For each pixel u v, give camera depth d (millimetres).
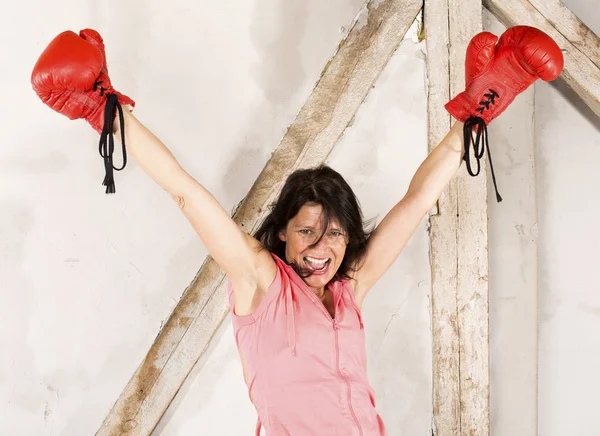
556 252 2699
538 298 2703
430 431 2523
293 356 1779
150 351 2422
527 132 2652
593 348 2691
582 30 2428
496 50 1964
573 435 2695
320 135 2430
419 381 2520
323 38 2465
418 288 2520
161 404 2414
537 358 2676
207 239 1771
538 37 1872
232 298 1942
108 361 2432
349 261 2029
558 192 2689
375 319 2516
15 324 2395
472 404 2504
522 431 2668
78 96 1650
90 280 2424
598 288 2695
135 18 2391
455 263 2477
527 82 1933
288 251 1927
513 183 2662
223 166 2455
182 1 2410
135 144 1694
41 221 2396
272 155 2441
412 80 2492
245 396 2486
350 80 2432
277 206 1952
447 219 2469
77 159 2400
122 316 2436
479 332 2488
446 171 2059
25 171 2379
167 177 1702
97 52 1651
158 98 2418
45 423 2412
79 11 2363
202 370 2473
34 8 2350
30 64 2359
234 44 2439
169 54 2414
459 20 2438
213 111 2445
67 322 2416
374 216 2504
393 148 2502
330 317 1850
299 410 1771
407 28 2430
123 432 2410
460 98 2000
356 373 1866
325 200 1853
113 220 2426
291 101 2465
